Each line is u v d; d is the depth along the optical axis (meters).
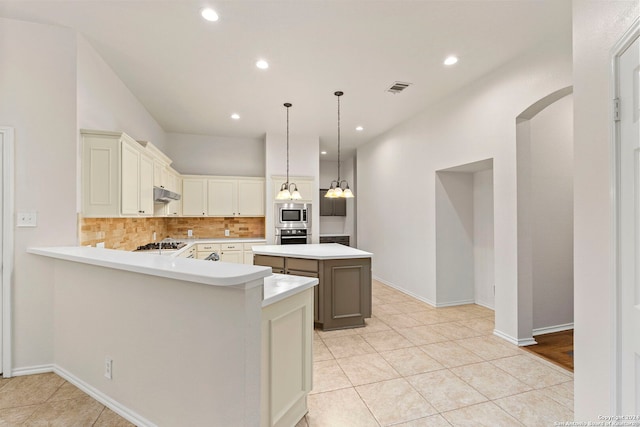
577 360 1.49
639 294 1.11
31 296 2.34
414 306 4.30
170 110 4.42
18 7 2.20
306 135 5.83
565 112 3.46
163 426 1.63
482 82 3.39
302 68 3.16
